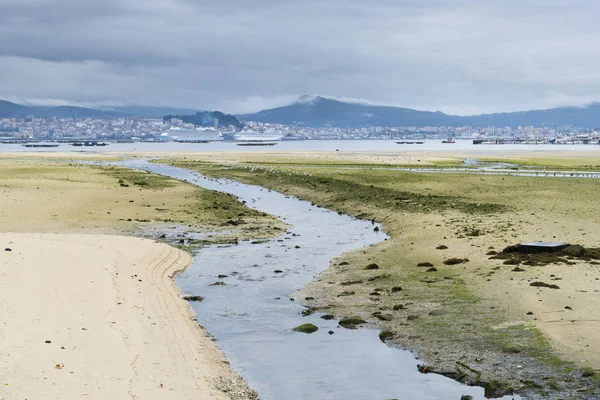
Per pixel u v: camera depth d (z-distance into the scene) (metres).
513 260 29.27
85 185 68.69
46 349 16.59
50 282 24.56
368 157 171.88
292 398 15.40
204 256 34.72
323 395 15.57
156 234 41.78
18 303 21.00
